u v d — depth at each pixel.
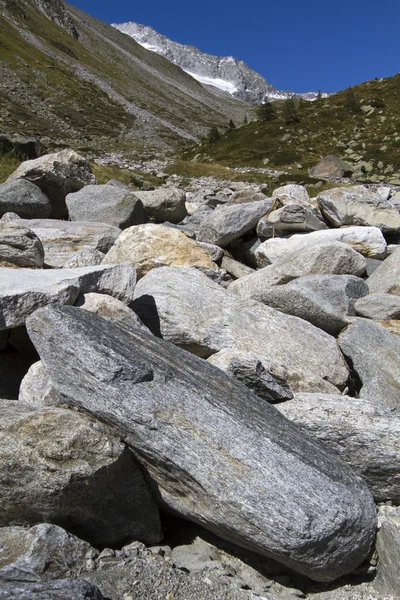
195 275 8.92
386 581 4.73
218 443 4.87
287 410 6.02
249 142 58.19
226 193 30.75
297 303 8.91
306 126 60.22
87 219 14.93
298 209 13.97
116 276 7.98
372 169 47.06
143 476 5.24
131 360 5.28
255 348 7.69
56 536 4.59
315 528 4.40
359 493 4.86
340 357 7.93
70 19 161.88
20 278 7.13
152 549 5.06
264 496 4.55
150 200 16.39
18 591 3.82
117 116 90.31
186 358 6.05
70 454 4.72
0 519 4.85
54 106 82.25
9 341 7.40
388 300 9.56
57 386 5.42
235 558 5.06
